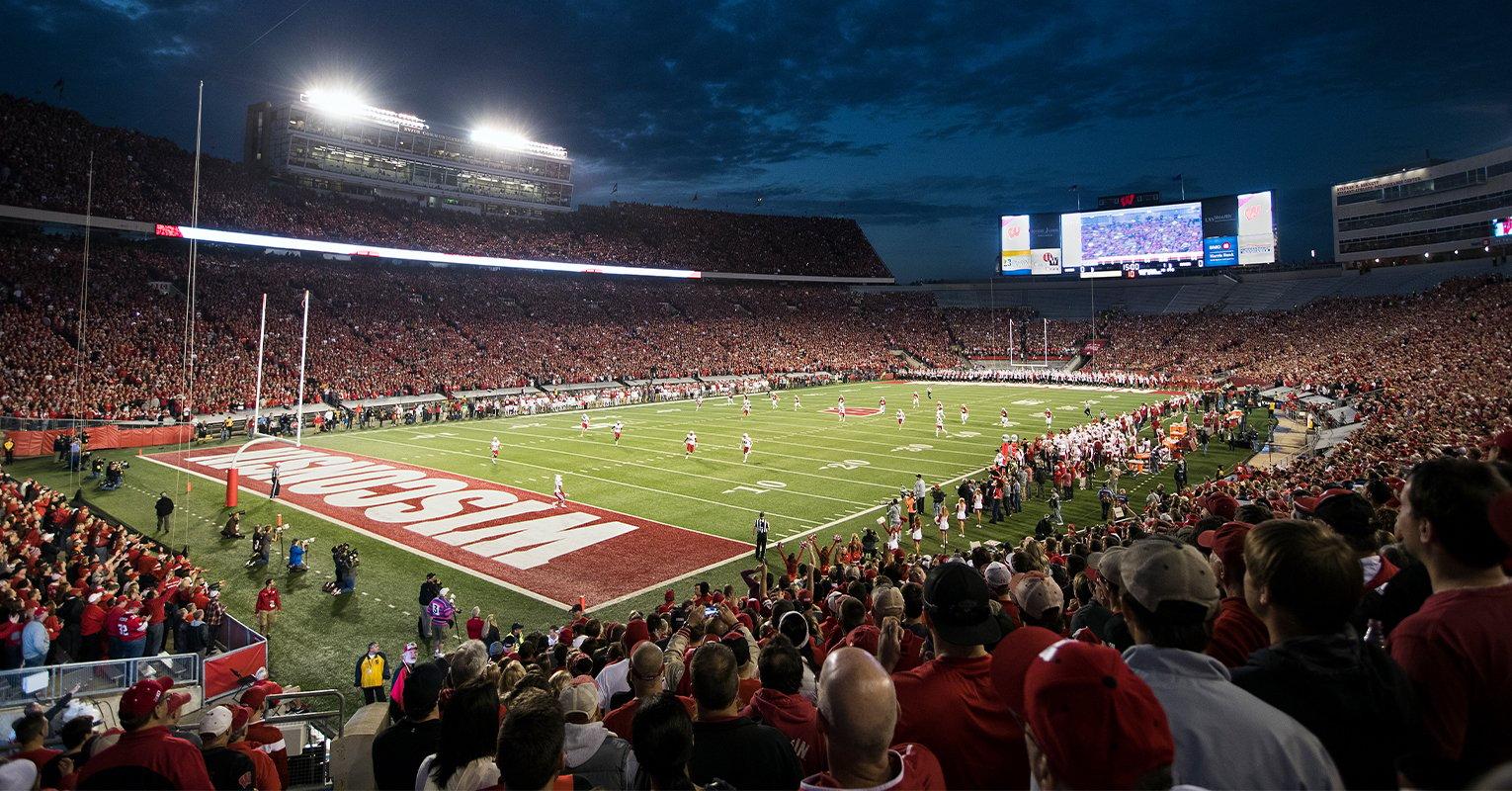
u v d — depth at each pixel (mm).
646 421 44250
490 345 59562
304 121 67625
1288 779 2021
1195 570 2447
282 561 18844
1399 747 2205
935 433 38656
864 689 2418
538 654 9461
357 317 55469
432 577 14617
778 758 3410
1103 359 73562
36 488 21125
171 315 45719
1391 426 25391
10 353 36844
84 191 48125
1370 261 74250
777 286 94625
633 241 84375
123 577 14875
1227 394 46969
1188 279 84375
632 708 4785
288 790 6871
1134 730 1669
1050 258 79438
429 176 76438
